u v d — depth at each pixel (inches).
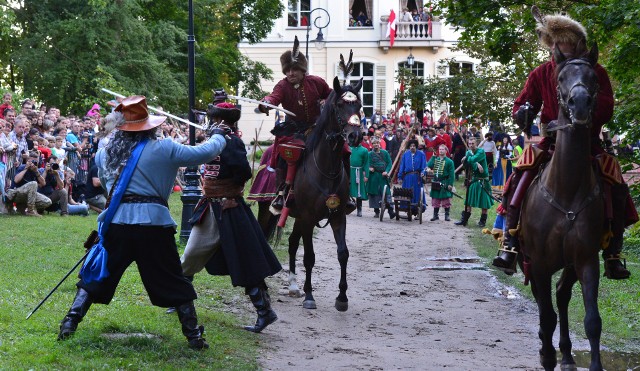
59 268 408.5
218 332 327.0
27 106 669.9
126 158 274.1
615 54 519.8
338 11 1727.4
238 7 1386.6
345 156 411.8
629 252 579.8
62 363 255.1
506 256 285.4
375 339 358.0
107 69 1069.8
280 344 331.0
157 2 1275.8
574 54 270.7
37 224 554.9
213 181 315.6
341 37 1729.8
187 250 320.5
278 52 1722.4
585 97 245.9
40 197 617.3
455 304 442.3
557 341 362.3
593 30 540.1
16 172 610.9
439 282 503.5
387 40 1711.4
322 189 399.9
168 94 1139.9
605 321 388.5
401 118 1373.0
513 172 291.4
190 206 524.4
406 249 641.0
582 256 260.5
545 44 284.8
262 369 289.9
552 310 276.5
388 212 906.7
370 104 1737.2
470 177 804.6
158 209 274.5
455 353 338.3
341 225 408.5
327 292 461.7
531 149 284.0
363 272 531.5
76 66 1082.1
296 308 411.2
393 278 513.7
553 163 266.5
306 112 425.7
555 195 265.6
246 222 316.5
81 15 1082.7
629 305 418.3
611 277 276.4
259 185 453.4
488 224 815.7
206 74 1316.4
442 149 854.5
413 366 310.7
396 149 1175.0
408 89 844.6
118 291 371.2
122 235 272.8
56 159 634.2
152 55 1125.7
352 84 413.7
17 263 411.5
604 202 267.7
